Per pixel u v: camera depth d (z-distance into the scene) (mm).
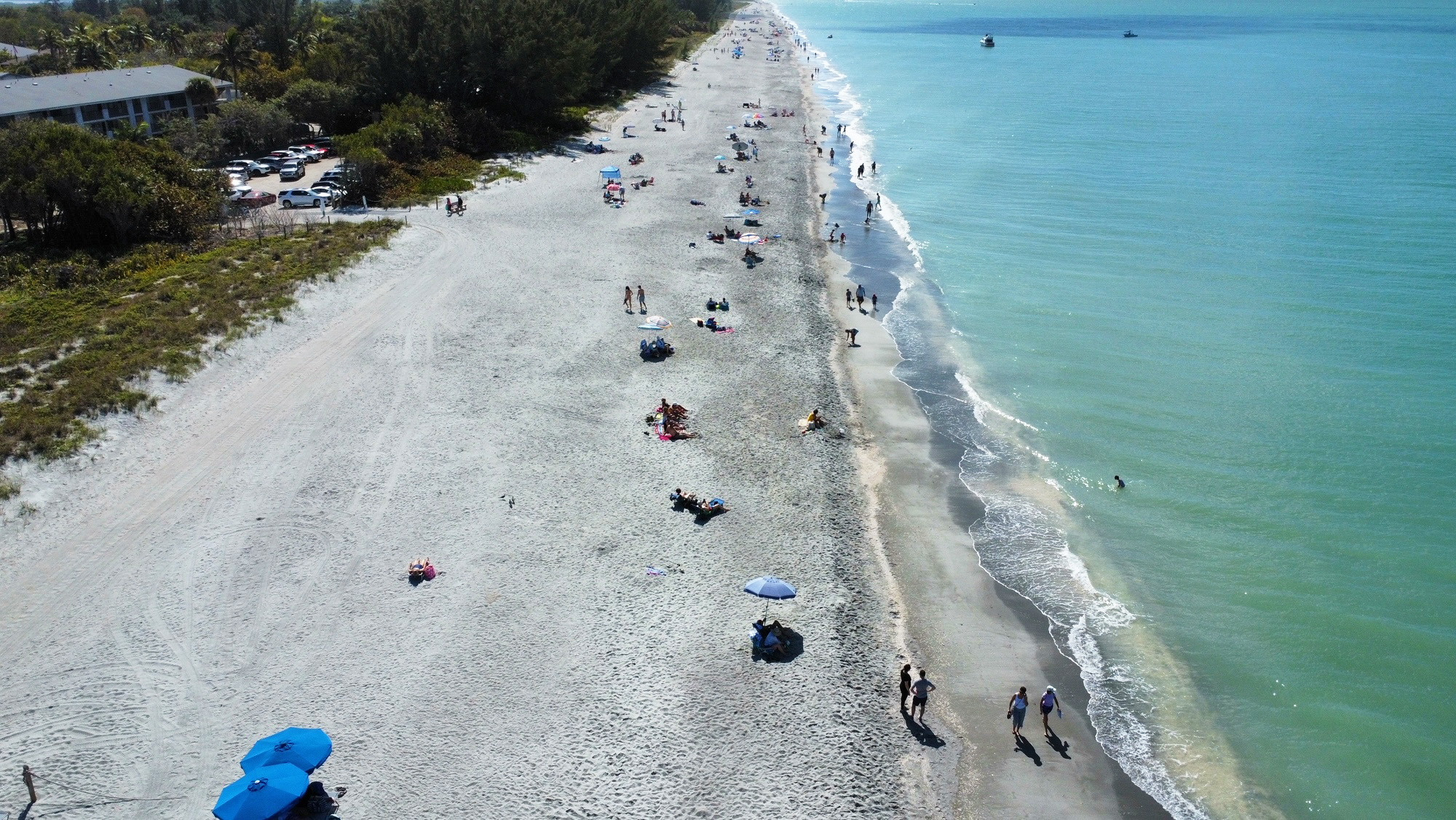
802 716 24156
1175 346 47469
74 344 42781
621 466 35188
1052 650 27484
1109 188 78812
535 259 57875
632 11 126688
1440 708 25141
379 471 34375
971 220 70938
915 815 21766
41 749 22469
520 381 41688
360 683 24594
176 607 27188
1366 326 48750
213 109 89938
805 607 28219
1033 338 49000
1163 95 130000
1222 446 38188
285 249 57500
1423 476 35531
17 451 33656
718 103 126688
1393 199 71812
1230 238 63906
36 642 25844
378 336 46000
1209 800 22609
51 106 76375
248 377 41500
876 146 101125
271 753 20562
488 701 24125
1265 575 30531
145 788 21469
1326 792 22828
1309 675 26406
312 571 28875
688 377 42781
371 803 21172
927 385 44031
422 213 67312
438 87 91625
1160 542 32344
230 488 33156
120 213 57156
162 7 177125
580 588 28422
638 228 65500
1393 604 28969
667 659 25766
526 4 94250
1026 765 23453
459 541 30453
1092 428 39875
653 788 21797
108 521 31172
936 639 27781
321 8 177750
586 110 110812
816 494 34219
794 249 62812
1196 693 25922
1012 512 34188
